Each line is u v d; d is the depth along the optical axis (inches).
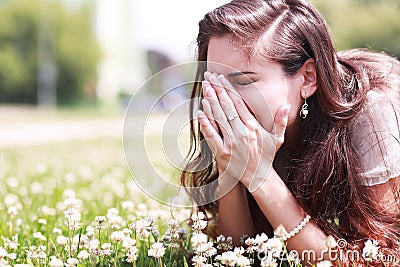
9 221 149.6
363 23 1341.0
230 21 112.3
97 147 499.8
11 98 1969.7
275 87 112.5
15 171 299.7
